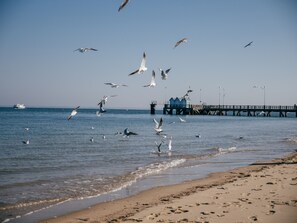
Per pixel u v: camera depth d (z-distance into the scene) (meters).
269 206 11.70
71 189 16.19
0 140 41.31
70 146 36.00
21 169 21.98
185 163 24.88
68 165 23.72
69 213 12.36
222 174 20.00
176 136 51.31
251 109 124.31
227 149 34.72
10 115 136.62
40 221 11.50
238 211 11.20
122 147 35.31
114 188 16.44
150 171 21.33
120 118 130.12
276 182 16.08
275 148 35.97
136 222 10.71
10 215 12.13
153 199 14.12
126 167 22.92
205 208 11.77
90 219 11.60
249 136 53.22
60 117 123.50
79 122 92.75
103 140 42.91
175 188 16.27
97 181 18.11
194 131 63.47
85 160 26.23
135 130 62.44
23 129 60.75
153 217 11.09
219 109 130.25
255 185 15.47
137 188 16.41
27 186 16.81
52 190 15.98
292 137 51.41
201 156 29.05
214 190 14.77
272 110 120.44
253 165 23.23
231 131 64.50
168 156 28.86
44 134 51.16
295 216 10.55
